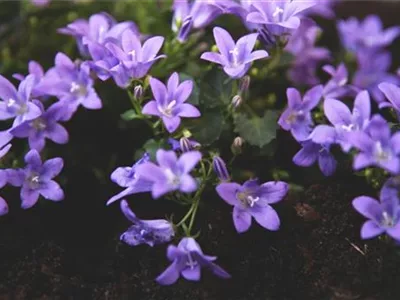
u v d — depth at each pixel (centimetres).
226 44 33
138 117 35
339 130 31
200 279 33
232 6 34
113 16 46
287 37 36
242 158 37
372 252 33
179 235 32
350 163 36
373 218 30
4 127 38
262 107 41
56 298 32
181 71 40
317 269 33
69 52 44
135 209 36
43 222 35
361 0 52
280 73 43
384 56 47
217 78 37
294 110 35
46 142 39
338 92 38
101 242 35
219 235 34
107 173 38
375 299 32
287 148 38
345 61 48
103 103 40
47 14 46
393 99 32
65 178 37
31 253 34
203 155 36
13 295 32
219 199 35
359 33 47
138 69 33
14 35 46
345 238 34
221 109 36
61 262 33
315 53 44
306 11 43
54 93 35
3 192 35
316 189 36
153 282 33
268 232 34
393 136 30
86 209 36
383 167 30
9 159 36
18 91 34
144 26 44
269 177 37
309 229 34
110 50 33
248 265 33
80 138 40
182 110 32
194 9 37
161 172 29
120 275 33
